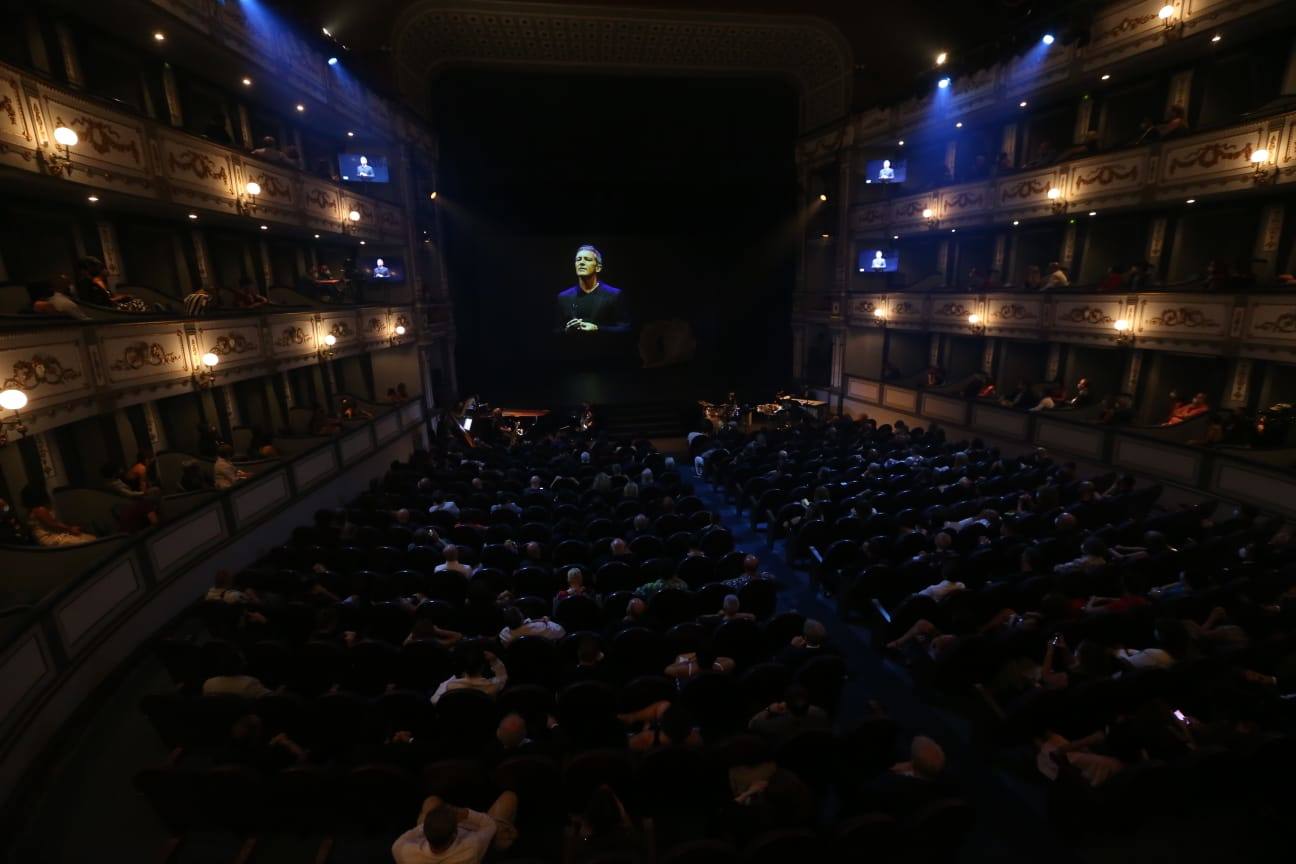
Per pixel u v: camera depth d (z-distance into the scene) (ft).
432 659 21.54
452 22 65.46
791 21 69.00
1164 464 41.37
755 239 84.33
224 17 39.22
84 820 18.42
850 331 75.10
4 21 32.42
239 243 49.49
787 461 45.70
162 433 40.29
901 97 65.62
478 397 73.26
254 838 17.58
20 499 30.73
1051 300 52.49
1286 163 37.83
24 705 20.10
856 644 27.94
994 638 22.13
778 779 15.35
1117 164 47.47
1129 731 17.98
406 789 16.10
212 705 18.79
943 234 69.51
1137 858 17.07
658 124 75.41
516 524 35.63
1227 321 40.47
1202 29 41.93
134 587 26.17
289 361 44.24
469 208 74.33
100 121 30.35
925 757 15.39
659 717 19.07
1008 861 17.17
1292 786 17.03
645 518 32.83
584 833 14.76
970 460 45.11
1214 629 22.11
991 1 59.72
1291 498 34.09
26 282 31.76
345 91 53.62
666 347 88.99
